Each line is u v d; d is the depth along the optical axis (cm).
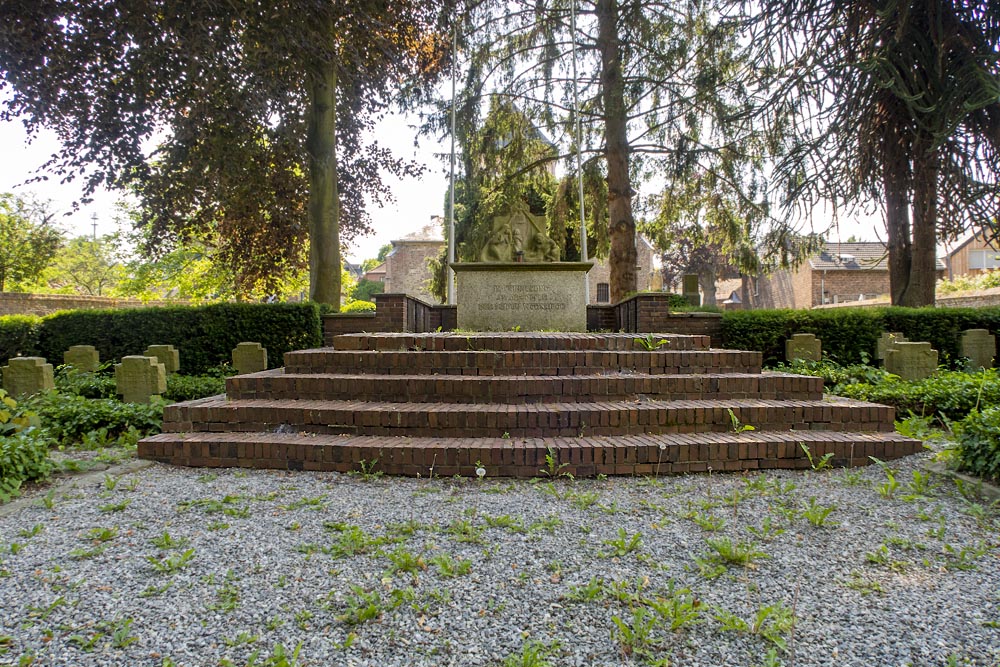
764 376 543
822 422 499
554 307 963
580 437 473
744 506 358
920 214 1166
